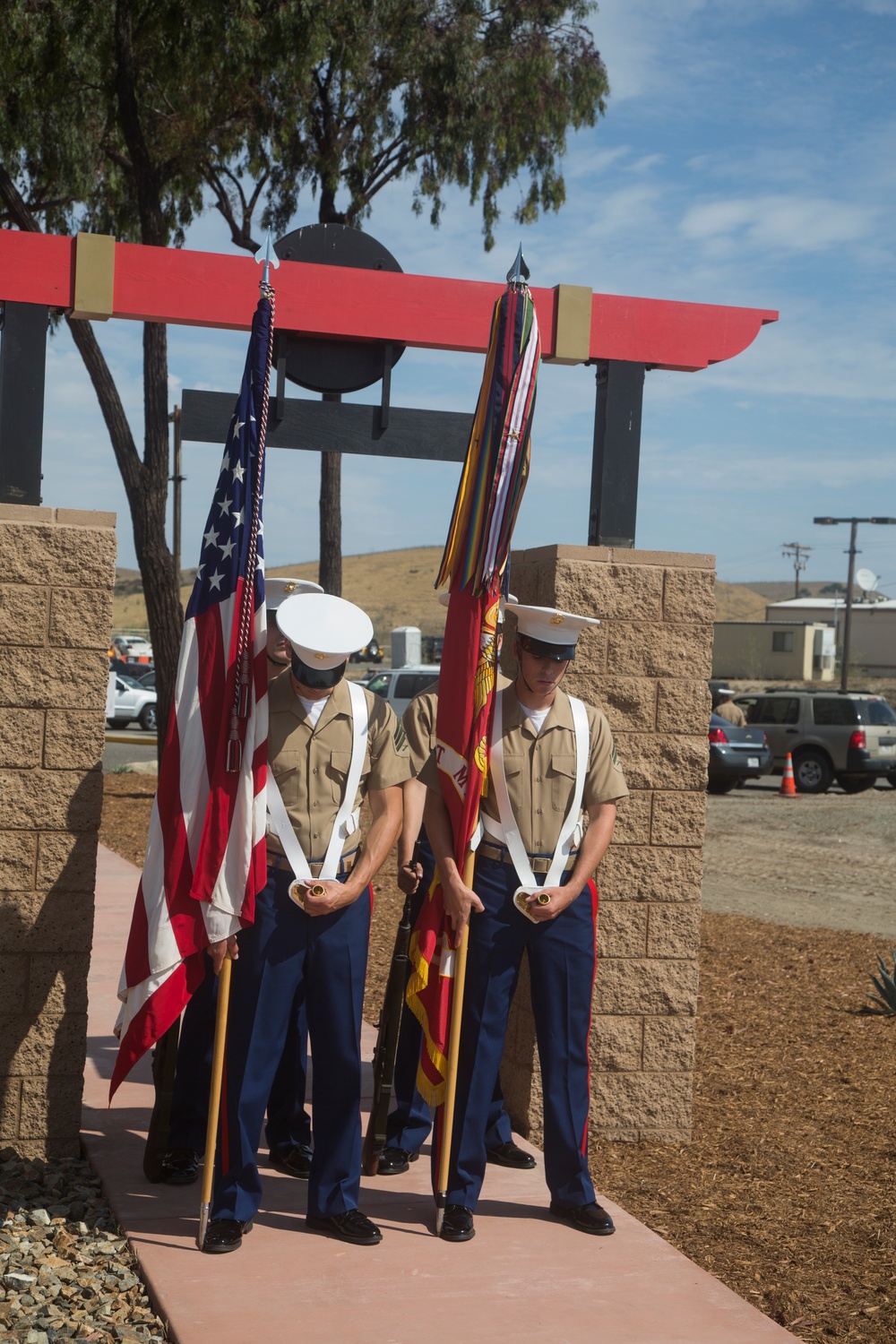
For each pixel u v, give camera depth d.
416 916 4.63
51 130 14.94
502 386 4.27
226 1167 4.00
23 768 4.64
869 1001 8.05
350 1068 4.04
